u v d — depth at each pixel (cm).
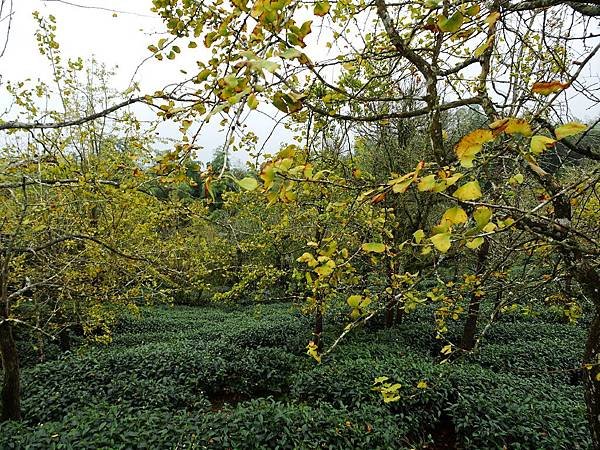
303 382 740
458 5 122
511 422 575
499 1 158
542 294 418
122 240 738
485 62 253
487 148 183
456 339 1012
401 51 211
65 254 608
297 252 919
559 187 232
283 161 109
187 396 724
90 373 764
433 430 650
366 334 1027
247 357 886
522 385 692
